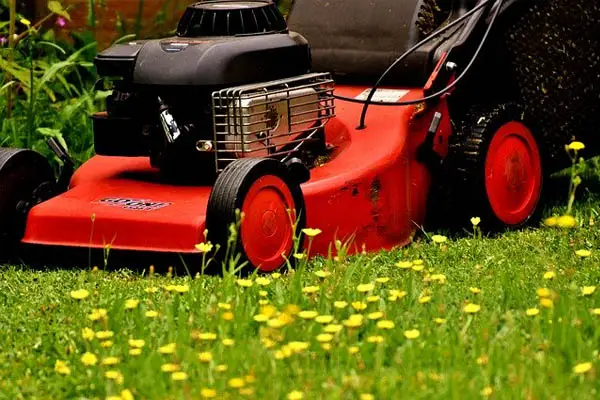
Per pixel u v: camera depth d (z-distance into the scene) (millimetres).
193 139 8094
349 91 9219
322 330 6102
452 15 9391
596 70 9891
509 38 9328
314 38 9398
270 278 7398
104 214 7859
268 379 5371
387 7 9203
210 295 6891
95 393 5594
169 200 8008
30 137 10406
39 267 8164
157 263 7824
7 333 6496
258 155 8031
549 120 9609
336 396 5133
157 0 12531
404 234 8680
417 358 5699
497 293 6832
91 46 11789
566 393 5199
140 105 8227
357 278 7359
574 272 7324
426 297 6438
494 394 5172
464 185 8844
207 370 5590
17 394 5590
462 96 9258
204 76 7859
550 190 10125
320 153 8555
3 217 8125
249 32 8164
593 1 9773
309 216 8047
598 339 5957
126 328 6379
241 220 7035
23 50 11938
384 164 8461
